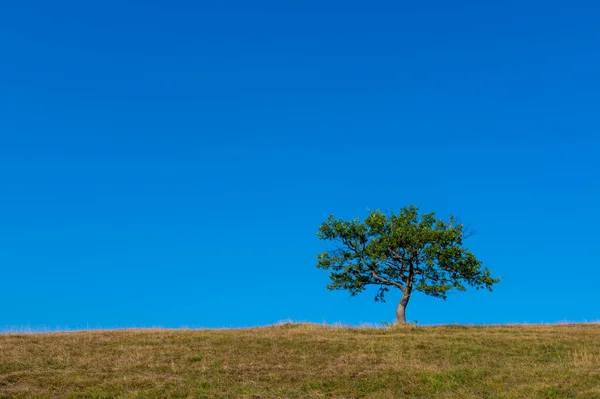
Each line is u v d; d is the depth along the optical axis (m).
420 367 23.20
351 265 42.62
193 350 26.69
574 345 27.42
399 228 40.81
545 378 21.05
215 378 22.03
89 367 23.58
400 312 41.00
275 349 26.80
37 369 23.09
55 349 26.81
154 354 25.83
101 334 32.19
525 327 35.41
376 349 26.69
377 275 42.50
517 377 21.47
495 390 20.22
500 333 31.73
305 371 22.92
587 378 20.81
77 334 32.12
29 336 31.06
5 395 19.91
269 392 20.44
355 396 20.23
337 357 25.27
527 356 25.44
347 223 43.19
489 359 24.80
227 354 25.83
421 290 39.97
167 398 19.84
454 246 40.12
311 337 29.95
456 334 31.20
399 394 20.31
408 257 41.28
